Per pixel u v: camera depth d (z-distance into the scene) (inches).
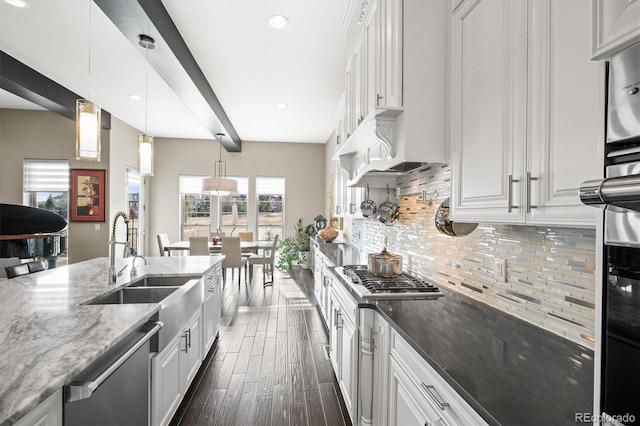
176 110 196.1
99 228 204.8
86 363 39.4
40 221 162.7
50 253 170.1
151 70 139.0
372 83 76.1
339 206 168.4
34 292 71.6
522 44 39.9
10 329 49.0
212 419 78.7
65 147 201.0
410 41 62.1
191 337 87.3
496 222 44.9
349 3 89.0
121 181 220.5
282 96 165.6
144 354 56.9
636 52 21.3
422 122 62.2
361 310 65.2
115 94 168.7
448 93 62.2
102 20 101.8
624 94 22.1
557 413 29.1
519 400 31.2
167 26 96.7
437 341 45.6
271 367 104.2
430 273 84.4
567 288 43.8
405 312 58.8
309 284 215.6
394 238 111.5
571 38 33.0
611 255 22.4
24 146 198.1
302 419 79.0
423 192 87.7
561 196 34.1
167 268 105.3
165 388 68.1
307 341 124.5
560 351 42.1
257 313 157.0
